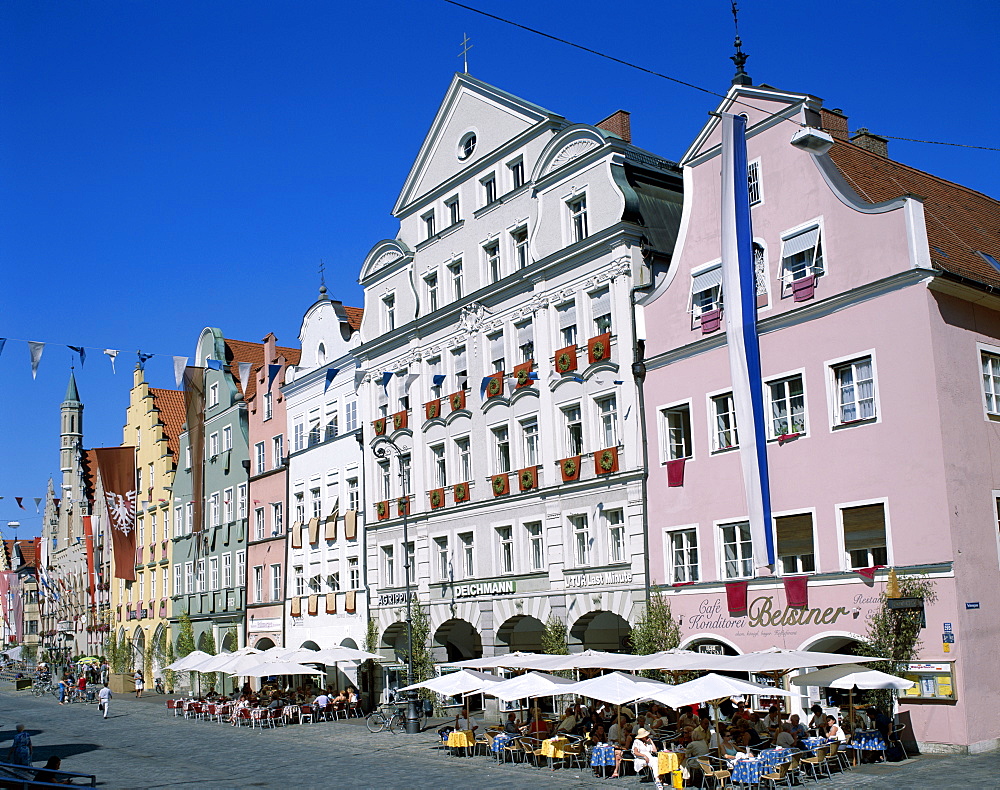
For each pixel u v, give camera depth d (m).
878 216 29.22
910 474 27.86
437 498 45.34
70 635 102.00
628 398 36.25
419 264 48.59
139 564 80.12
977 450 28.31
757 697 31.44
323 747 35.38
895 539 28.00
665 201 38.94
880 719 26.42
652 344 35.59
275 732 41.47
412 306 48.75
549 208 40.69
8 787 23.42
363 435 51.22
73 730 46.38
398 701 41.94
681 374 34.44
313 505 55.69
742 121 32.56
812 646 29.56
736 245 32.28
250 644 60.62
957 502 27.31
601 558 37.19
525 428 41.47
